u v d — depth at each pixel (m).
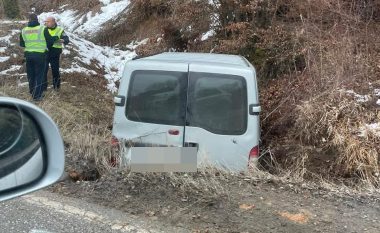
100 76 14.10
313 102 7.62
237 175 5.16
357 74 8.41
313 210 4.40
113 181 4.87
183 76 5.45
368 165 6.31
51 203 4.45
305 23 9.94
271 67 10.34
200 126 5.41
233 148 5.38
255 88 5.42
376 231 4.05
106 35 21.67
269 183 5.01
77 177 5.13
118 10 23.62
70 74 13.11
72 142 5.97
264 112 8.71
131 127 5.50
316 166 6.56
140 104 5.50
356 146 6.60
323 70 8.36
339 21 9.99
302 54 9.69
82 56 15.16
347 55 8.66
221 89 5.42
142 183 4.80
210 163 5.26
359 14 10.41
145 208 4.39
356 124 7.13
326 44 9.16
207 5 11.66
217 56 6.45
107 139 6.38
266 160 6.66
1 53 13.54
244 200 4.52
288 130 7.60
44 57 10.13
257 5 10.57
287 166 6.64
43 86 10.12
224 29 11.29
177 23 12.05
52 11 27.55
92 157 5.55
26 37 10.05
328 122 7.14
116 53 17.53
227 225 4.11
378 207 4.55
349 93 7.91
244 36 10.60
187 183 4.71
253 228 4.05
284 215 4.27
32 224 4.05
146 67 5.52
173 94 5.45
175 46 12.41
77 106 10.16
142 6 17.53
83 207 4.39
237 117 5.39
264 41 10.41
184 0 12.05
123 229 4.00
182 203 4.46
